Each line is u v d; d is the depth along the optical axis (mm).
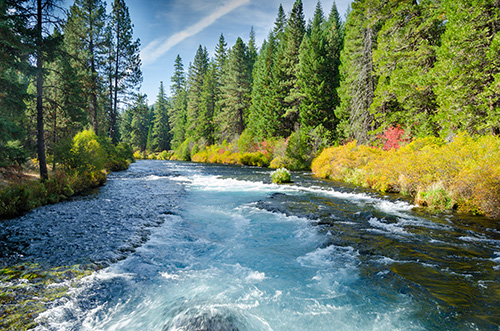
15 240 6344
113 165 25766
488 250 5977
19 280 4441
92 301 3934
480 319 3523
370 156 17641
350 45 28297
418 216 9000
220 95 54531
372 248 6160
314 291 4344
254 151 42000
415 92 16969
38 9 11641
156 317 3566
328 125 33250
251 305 3908
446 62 13141
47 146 18875
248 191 14555
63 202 10797
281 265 5344
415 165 11977
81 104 14859
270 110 39969
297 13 40562
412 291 4270
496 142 9398
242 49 51719
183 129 69375
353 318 3623
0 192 8969
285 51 40750
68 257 5445
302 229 7711
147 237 6844
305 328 3406
